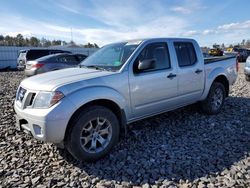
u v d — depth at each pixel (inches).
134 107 157.6
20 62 738.8
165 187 113.0
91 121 136.3
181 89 186.4
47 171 128.9
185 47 194.2
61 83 130.9
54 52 721.0
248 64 402.6
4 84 436.5
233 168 127.4
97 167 133.0
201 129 186.7
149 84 162.7
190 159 138.5
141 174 124.7
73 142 129.9
